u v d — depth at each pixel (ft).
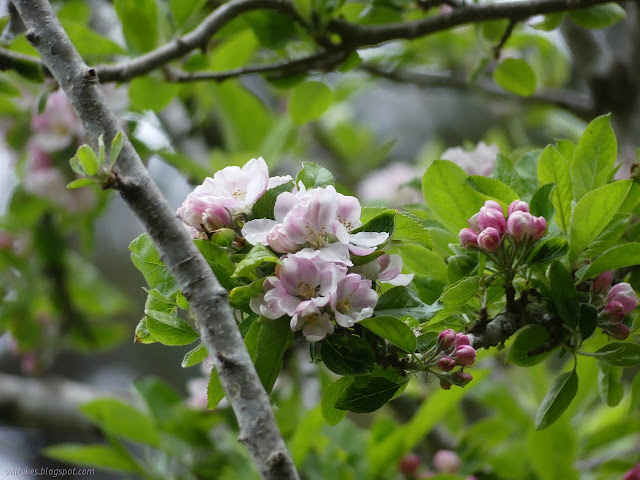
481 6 5.40
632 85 6.44
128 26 5.60
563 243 4.62
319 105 5.74
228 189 4.55
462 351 4.50
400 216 4.57
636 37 6.49
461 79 7.09
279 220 4.47
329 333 4.41
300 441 5.63
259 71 5.56
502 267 4.63
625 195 4.66
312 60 5.49
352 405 4.55
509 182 4.87
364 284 4.41
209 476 5.99
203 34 5.35
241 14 5.42
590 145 4.86
